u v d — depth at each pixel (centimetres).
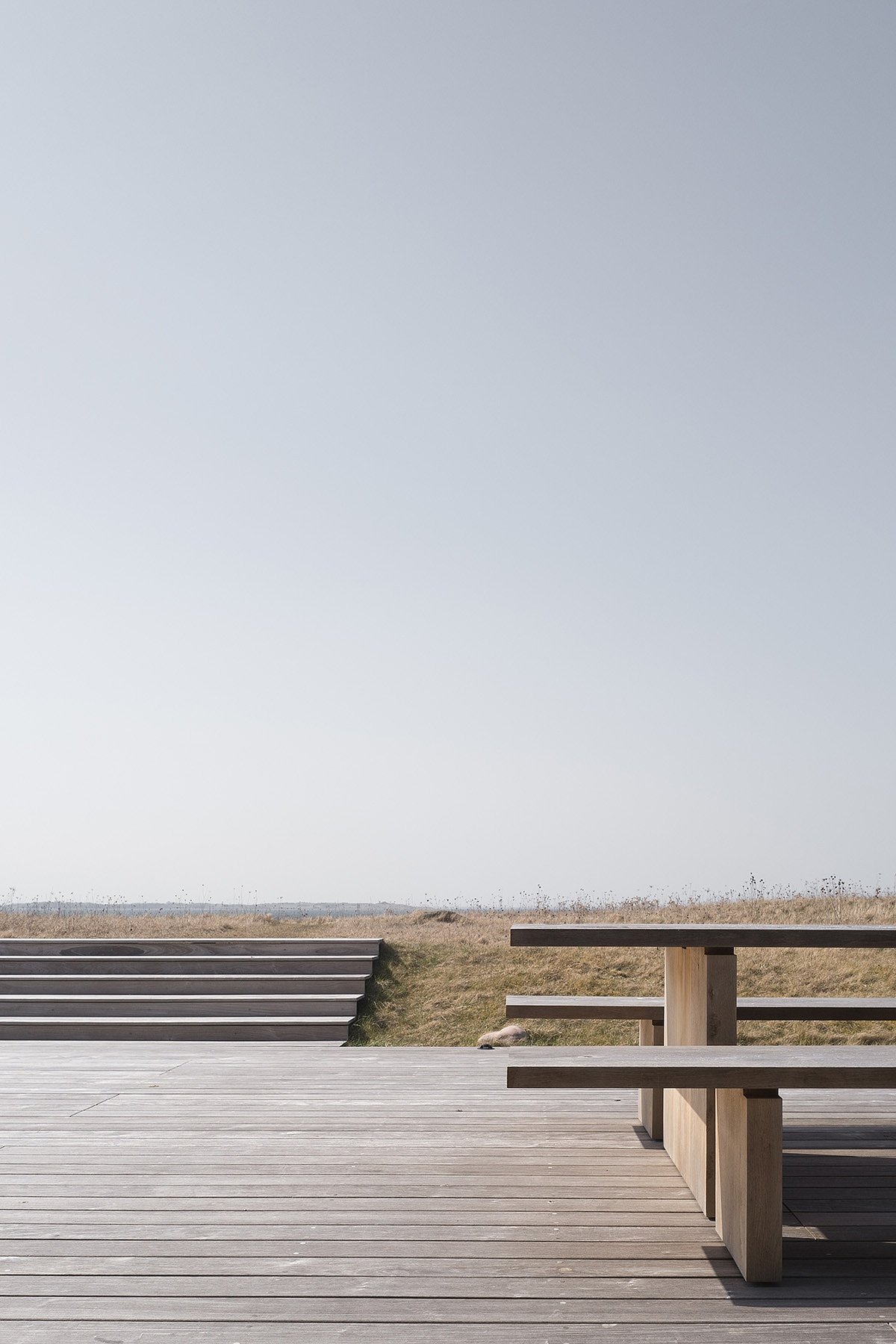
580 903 1515
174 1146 399
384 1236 299
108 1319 244
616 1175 360
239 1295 258
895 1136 412
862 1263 280
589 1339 234
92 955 865
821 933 328
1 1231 304
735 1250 279
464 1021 771
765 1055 289
